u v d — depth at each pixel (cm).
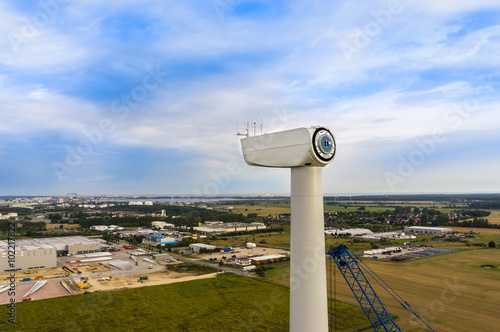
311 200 2552
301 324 2506
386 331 4900
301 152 2500
